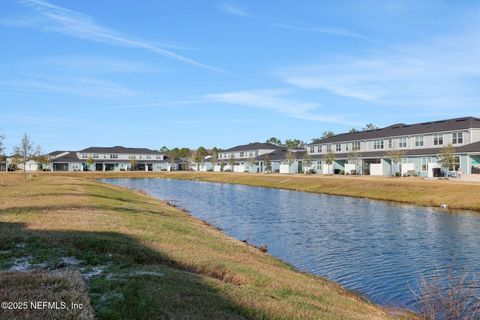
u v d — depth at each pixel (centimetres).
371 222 3406
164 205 3966
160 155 17088
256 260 1734
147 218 2306
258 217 3725
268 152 13225
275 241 2653
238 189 7438
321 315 1054
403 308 1512
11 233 1501
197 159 16512
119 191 4556
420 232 2936
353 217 3697
